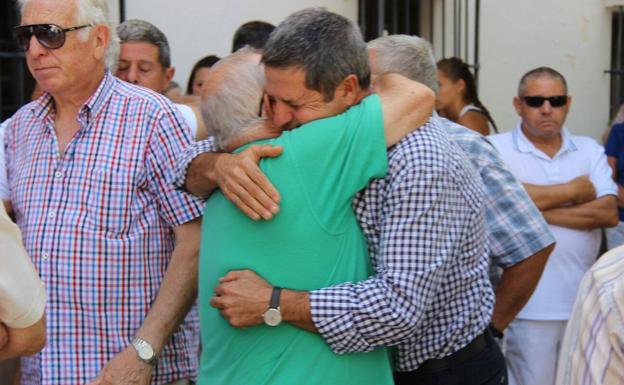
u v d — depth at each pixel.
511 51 9.77
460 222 3.44
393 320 3.24
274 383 3.28
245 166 3.22
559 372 2.81
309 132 3.26
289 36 3.22
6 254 3.01
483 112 6.84
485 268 3.76
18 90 6.81
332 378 3.29
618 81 10.38
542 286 6.10
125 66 5.80
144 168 4.09
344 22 3.30
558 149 6.38
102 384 3.96
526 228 4.63
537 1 9.89
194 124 4.57
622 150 8.09
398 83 3.43
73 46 4.02
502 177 4.63
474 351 3.77
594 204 6.21
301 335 3.28
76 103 4.12
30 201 4.10
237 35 5.80
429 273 3.28
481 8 9.55
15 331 3.12
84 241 4.01
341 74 3.26
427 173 3.28
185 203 4.07
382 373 3.43
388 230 3.30
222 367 3.39
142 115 4.11
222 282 3.31
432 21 9.30
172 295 4.06
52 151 4.11
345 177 3.27
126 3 7.16
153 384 4.27
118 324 4.07
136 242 4.07
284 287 3.27
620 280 2.58
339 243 3.30
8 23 6.81
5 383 4.53
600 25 10.30
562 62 10.09
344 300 3.24
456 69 6.77
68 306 4.03
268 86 3.28
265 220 3.25
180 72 7.54
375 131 3.28
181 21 7.52
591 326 2.61
